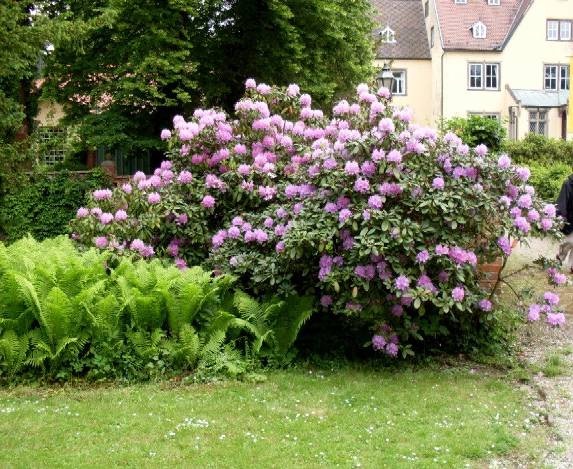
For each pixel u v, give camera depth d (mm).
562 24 42500
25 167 13914
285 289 6824
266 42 17438
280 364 6660
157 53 15594
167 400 5637
